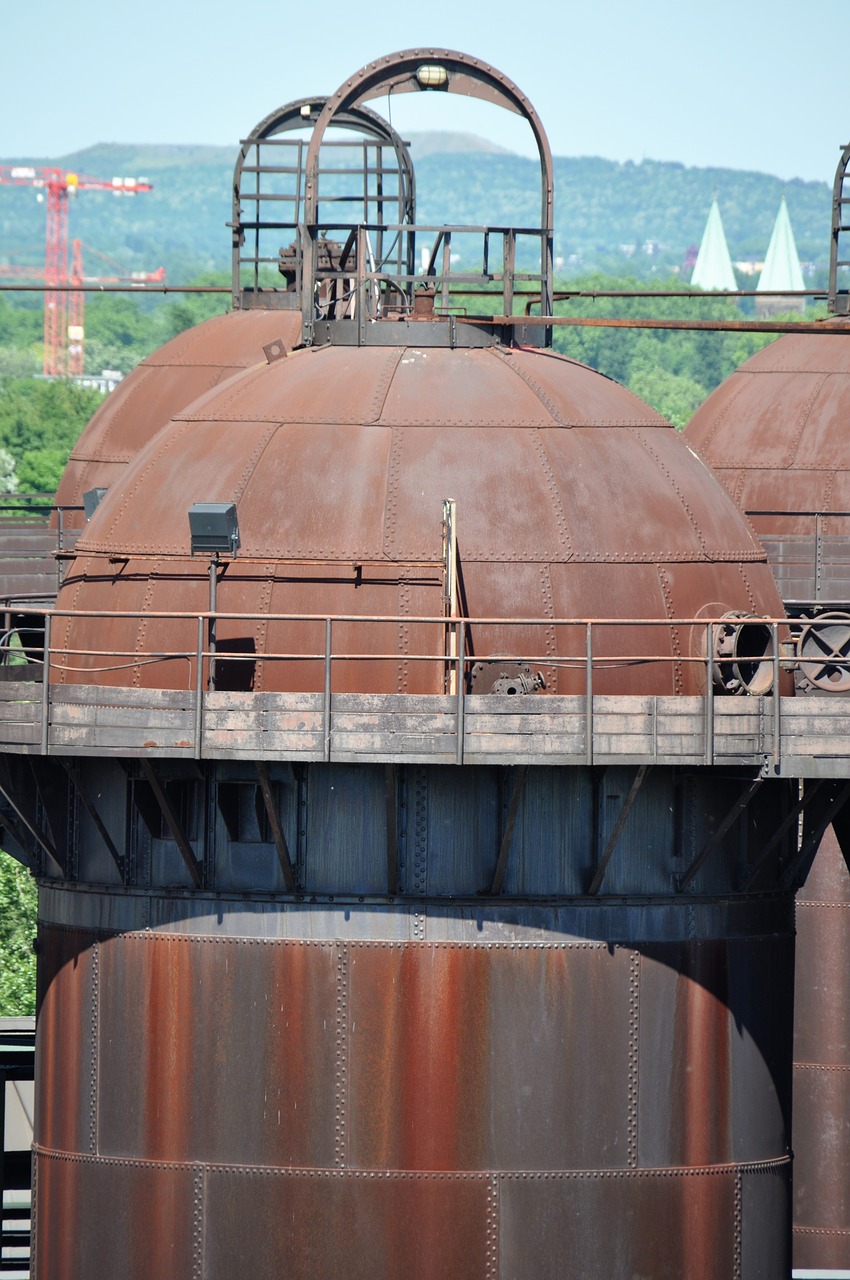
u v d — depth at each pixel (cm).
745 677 10150
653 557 10275
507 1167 9994
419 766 10000
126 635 10325
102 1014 10394
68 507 15688
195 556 10256
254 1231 10056
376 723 9675
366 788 10038
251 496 10312
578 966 10081
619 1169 10106
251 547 10188
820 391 14712
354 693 9831
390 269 15762
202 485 10456
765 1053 10550
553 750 9669
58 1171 10531
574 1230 10038
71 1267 10425
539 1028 10038
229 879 10150
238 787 10144
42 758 10475
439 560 10025
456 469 10250
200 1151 10144
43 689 9969
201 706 9756
